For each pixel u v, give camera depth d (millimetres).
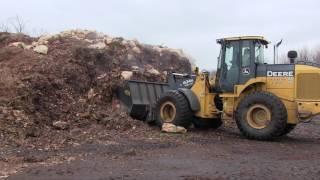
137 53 20516
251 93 14617
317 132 17469
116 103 17156
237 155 11539
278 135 14211
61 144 12203
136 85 17172
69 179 8555
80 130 14031
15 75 15773
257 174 9203
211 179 8711
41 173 8992
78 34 20641
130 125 15328
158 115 16062
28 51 18172
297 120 14352
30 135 12852
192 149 12234
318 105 14086
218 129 17078
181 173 9195
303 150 12625
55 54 17984
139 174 9023
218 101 15836
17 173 8984
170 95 15844
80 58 17922
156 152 11578
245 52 15203
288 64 14625
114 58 19078
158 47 22094
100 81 17438
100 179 8570
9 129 12711
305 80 14266
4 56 17844
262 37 15172
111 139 13336
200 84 15906
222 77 15570
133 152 11344
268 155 11656
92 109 15891
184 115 15602
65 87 16312
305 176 9055
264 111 14250
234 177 8898
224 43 15602
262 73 14914
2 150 11156
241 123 14547
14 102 14078
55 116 14734
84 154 11008
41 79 15734
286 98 14469
